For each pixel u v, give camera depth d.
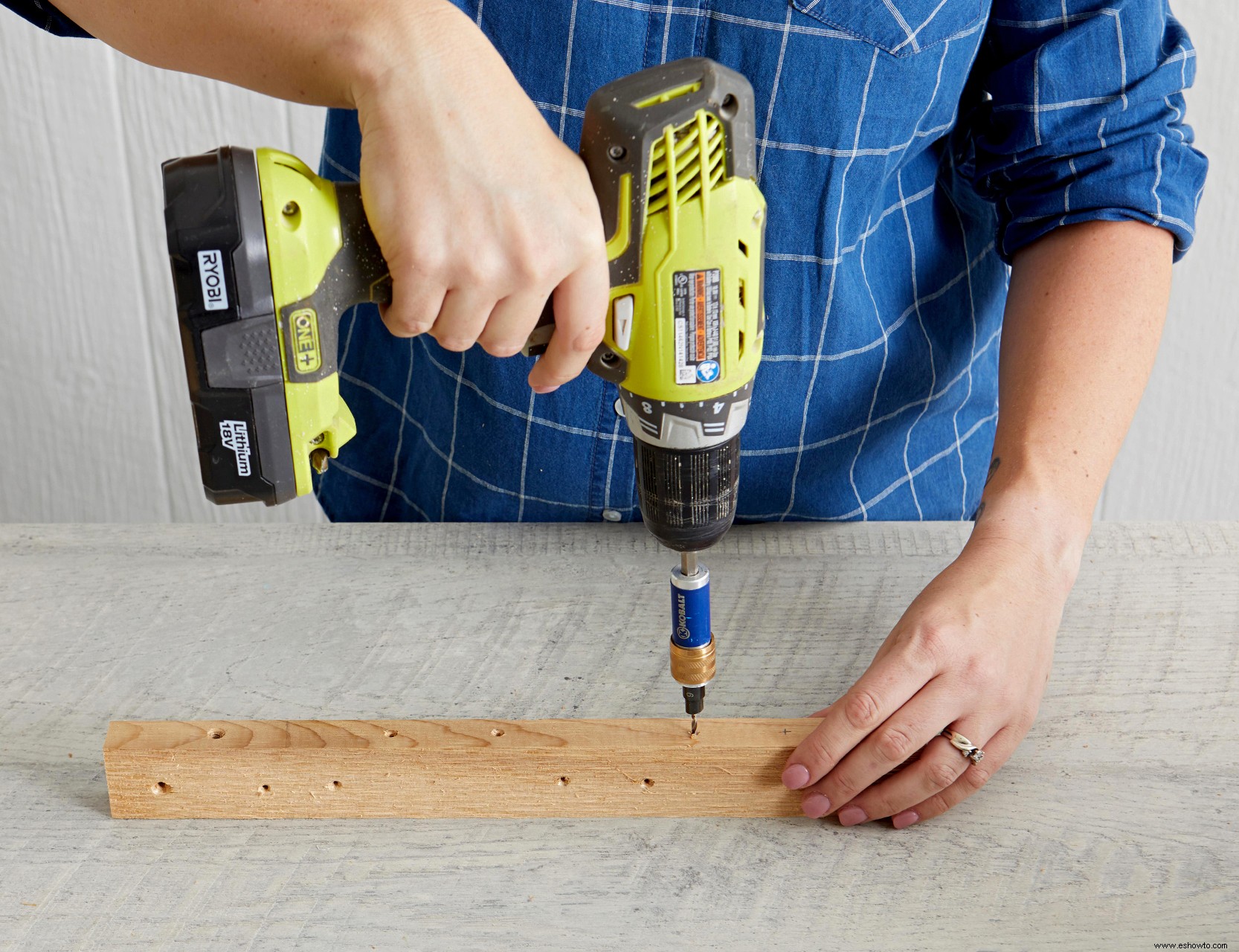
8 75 1.59
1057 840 0.77
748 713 0.88
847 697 0.78
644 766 0.80
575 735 0.82
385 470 1.26
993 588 0.81
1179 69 0.98
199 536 1.10
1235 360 1.74
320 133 1.65
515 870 0.77
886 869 0.75
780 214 0.99
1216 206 1.63
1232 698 0.88
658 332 0.69
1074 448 0.89
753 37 0.91
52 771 0.84
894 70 0.93
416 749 0.80
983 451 1.27
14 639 0.96
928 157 1.10
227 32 0.62
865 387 1.09
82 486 1.94
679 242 0.66
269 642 0.96
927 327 1.13
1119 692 0.89
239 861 0.77
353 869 0.77
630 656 0.94
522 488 1.13
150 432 1.89
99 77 1.59
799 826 0.80
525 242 0.61
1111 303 0.94
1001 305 1.20
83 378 1.84
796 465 1.11
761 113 0.95
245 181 0.62
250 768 0.80
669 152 0.64
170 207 0.62
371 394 1.23
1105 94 0.96
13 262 1.73
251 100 1.62
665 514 0.75
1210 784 0.81
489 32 0.94
